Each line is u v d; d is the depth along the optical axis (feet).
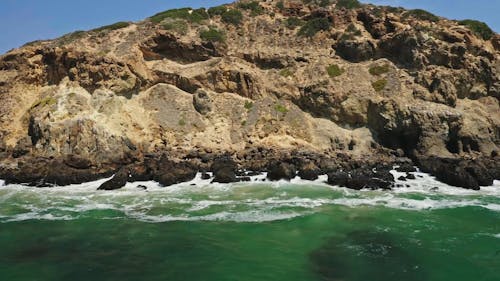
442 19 183.21
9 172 119.65
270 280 53.11
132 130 143.54
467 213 82.99
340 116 160.76
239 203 90.63
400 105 151.64
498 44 175.11
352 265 57.82
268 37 190.70
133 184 113.09
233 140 150.92
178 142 147.54
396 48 170.81
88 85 151.64
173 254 61.41
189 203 91.25
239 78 165.78
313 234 69.87
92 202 93.56
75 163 121.70
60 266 57.47
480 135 151.02
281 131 154.30
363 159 140.97
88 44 175.32
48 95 155.22
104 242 66.64
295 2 211.41
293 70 172.55
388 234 70.08
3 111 153.69
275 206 87.51
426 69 162.91
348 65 171.12
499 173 123.85
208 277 53.72
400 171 129.39
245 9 208.44
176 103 159.12
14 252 62.64
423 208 86.89
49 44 182.70
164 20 192.13
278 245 64.90
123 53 165.78
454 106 158.20
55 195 101.40
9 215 82.89
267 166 128.26
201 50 177.06
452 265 57.82
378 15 188.85
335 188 106.52
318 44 184.03
